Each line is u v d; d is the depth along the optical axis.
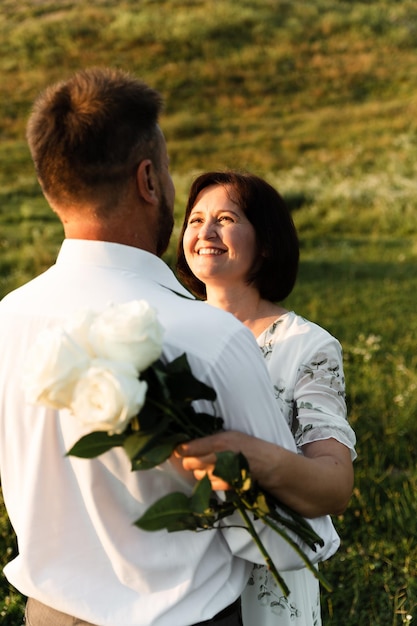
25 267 11.80
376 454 5.07
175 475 1.77
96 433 1.60
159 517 1.61
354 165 20.39
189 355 1.72
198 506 1.61
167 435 1.67
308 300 9.70
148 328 1.54
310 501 1.82
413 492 4.48
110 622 1.75
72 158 1.77
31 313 1.80
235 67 28.75
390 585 3.76
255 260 2.57
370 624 3.57
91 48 30.09
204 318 1.76
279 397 2.34
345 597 3.73
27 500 1.79
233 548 1.83
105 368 1.49
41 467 1.78
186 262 2.87
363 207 15.75
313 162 21.06
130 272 1.82
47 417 1.77
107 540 1.76
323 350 2.35
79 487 1.78
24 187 18.34
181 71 28.42
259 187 2.57
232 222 2.56
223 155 22.09
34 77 27.92
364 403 5.86
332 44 30.33
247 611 2.26
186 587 1.78
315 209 15.41
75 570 1.80
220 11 31.98
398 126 23.56
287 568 1.85
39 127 1.80
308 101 26.52
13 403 1.80
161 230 1.89
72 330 1.56
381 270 11.49
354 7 33.59
